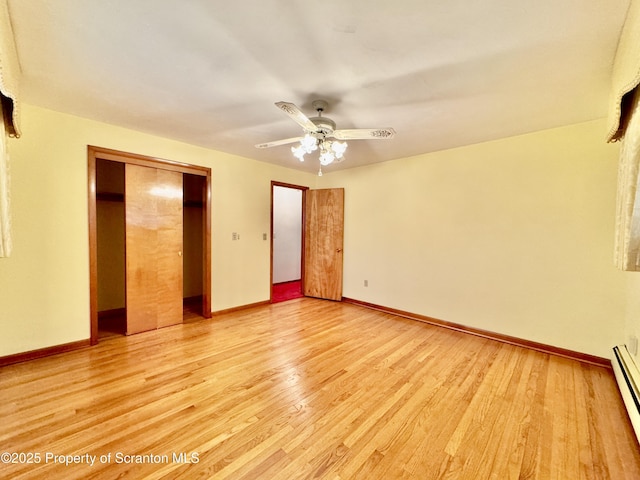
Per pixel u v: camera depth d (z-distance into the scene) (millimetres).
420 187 3863
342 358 2678
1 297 2400
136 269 3232
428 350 2885
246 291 4309
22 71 1896
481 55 1677
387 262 4266
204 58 1747
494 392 2137
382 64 1778
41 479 1343
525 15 1356
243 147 3697
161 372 2365
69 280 2732
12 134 1696
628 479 1398
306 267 5180
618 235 1729
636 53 1185
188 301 4723
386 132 2109
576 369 2506
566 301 2762
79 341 2805
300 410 1894
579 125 2672
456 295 3531
